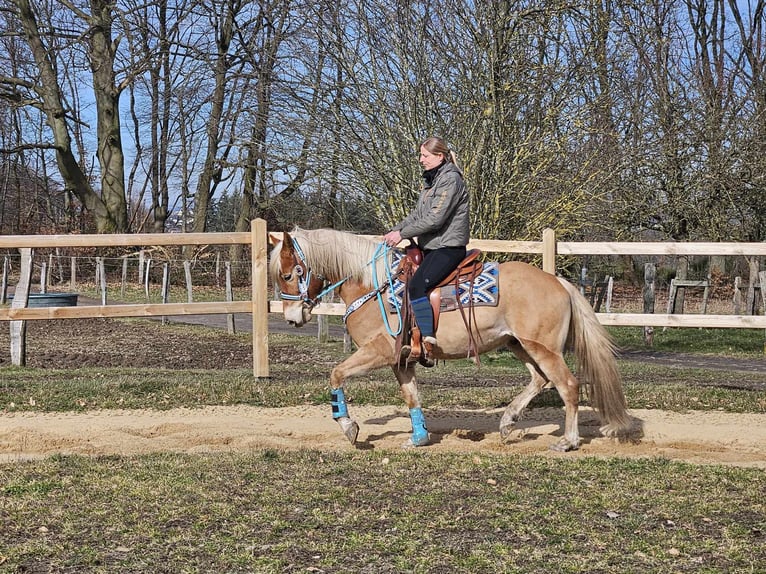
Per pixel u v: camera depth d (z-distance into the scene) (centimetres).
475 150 1443
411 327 713
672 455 758
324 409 937
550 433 841
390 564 477
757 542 514
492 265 731
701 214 2061
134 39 3081
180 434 811
